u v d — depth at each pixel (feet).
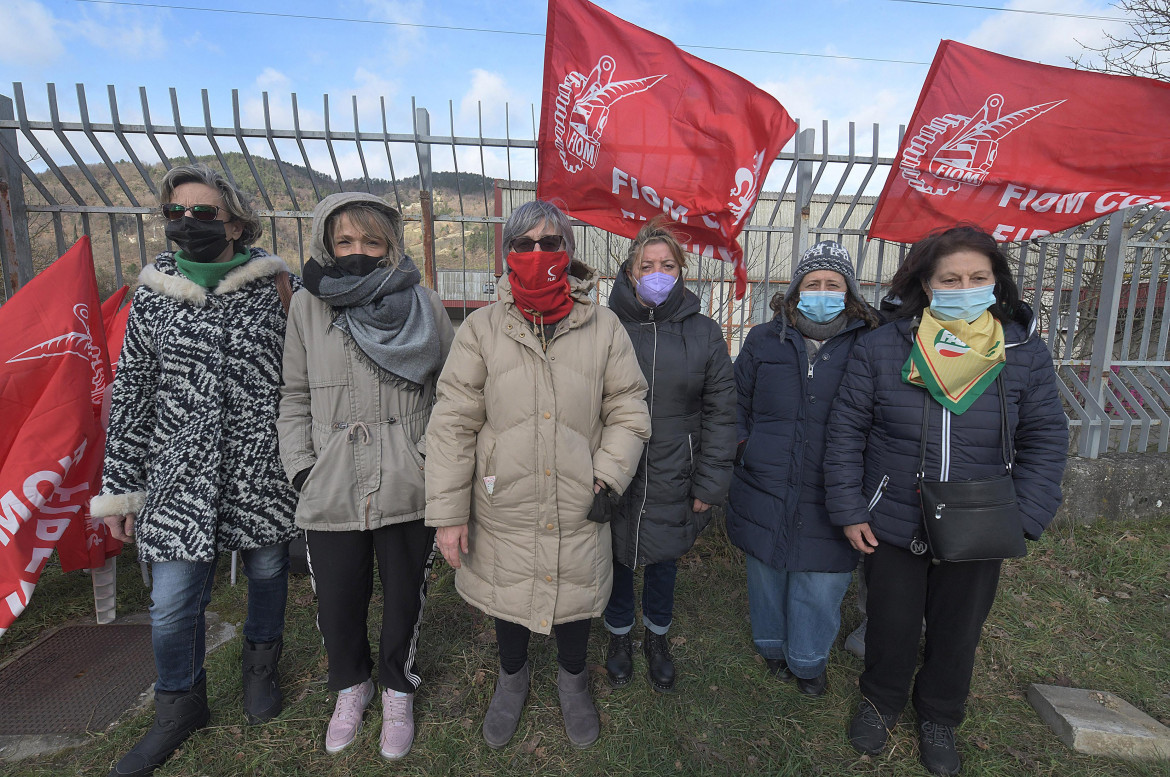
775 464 6.63
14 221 9.96
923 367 5.49
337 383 5.43
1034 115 9.23
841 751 6.16
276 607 6.29
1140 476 11.98
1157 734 6.26
